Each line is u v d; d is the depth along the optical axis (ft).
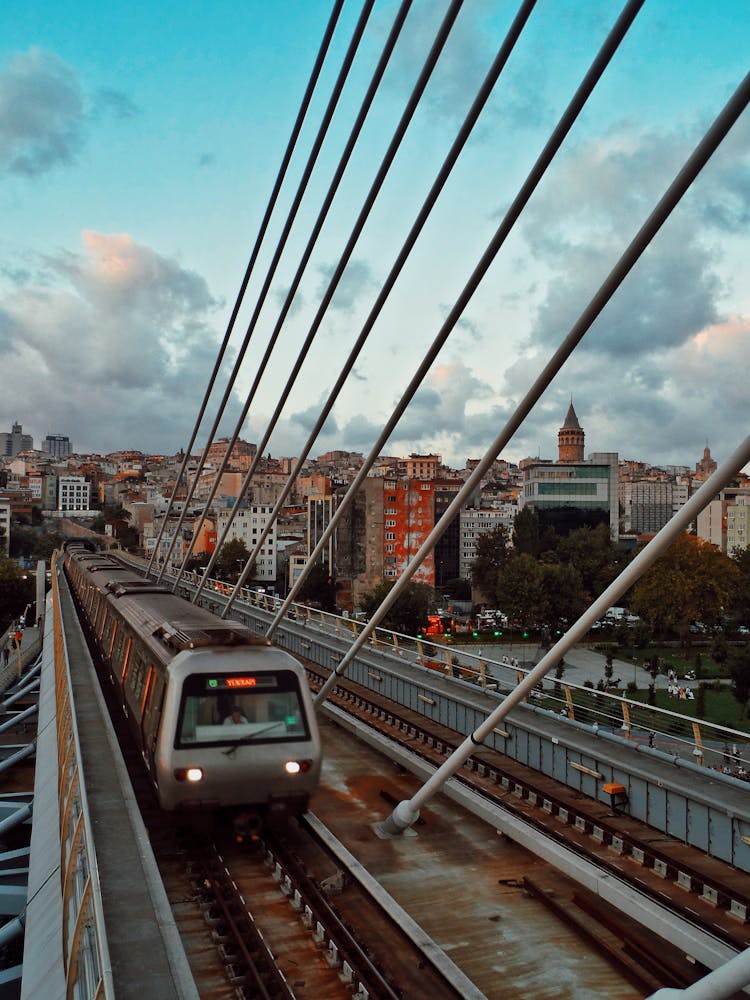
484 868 31.17
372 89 36.06
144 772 44.34
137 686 40.27
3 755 88.43
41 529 639.76
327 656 73.51
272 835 33.94
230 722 31.86
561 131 22.74
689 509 20.16
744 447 18.57
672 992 13.39
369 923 26.63
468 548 408.67
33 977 25.39
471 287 27.89
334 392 41.86
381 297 35.60
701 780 31.01
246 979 23.40
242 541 381.81
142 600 57.00
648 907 24.54
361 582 319.68
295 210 46.29
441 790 39.17
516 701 26.58
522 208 24.89
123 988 18.56
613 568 282.36
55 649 60.75
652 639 248.93
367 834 34.40
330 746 48.60
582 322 22.18
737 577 238.07
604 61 20.94
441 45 29.48
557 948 25.32
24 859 55.52
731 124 17.74
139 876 24.67
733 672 163.73
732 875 27.07
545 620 245.86
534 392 24.53
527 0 24.17
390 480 323.16
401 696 56.54
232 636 35.32
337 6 40.09
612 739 36.73
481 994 21.66
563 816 34.50
